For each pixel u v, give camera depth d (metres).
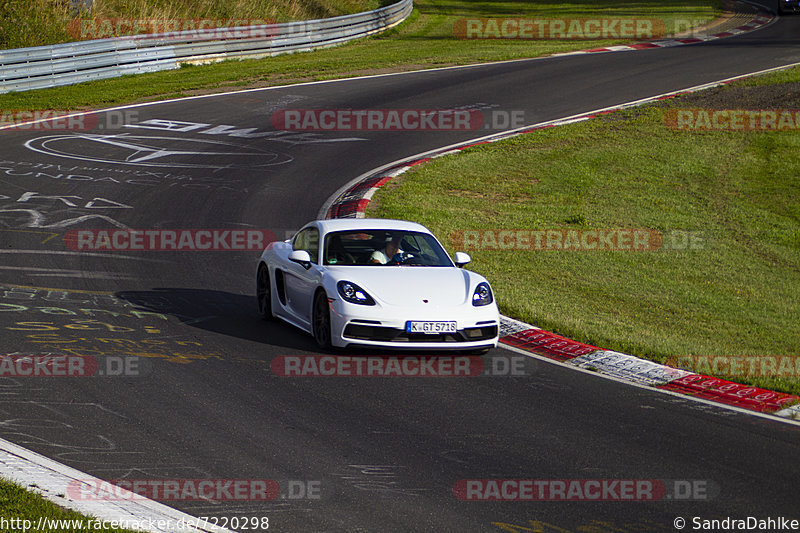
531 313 39.28
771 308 46.72
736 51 133.62
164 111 93.12
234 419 25.45
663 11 192.12
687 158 81.88
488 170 75.31
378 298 32.12
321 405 27.05
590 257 53.81
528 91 107.50
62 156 72.94
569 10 196.25
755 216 66.62
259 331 35.97
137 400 26.59
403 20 171.38
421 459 23.16
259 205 61.62
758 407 29.06
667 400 29.28
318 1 175.50
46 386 27.31
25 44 113.50
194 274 45.25
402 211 59.94
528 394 29.08
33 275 42.25
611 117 95.81
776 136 88.81
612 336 36.81
